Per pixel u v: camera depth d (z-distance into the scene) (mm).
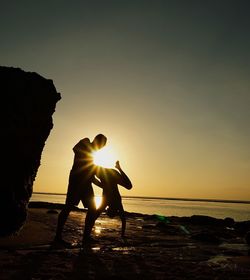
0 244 5281
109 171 6406
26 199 6656
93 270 4004
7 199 6012
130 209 39625
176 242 7109
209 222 14328
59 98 7758
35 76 7090
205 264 4730
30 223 8148
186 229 11078
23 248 5152
